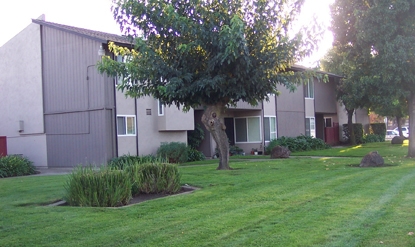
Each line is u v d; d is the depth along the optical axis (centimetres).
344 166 1680
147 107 2328
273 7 1440
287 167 1680
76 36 2216
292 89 1410
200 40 1370
